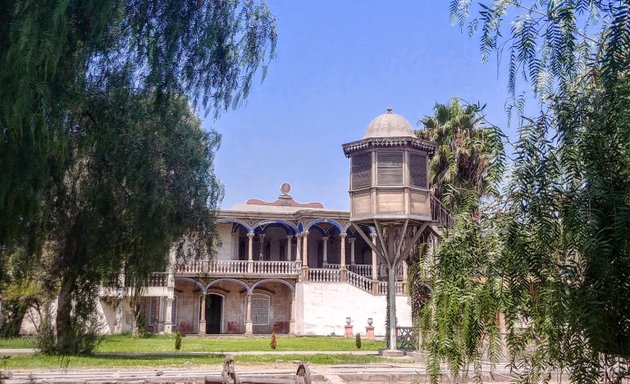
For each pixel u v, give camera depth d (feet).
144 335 118.42
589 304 12.16
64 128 23.30
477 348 15.12
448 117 87.35
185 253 69.72
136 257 35.86
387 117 81.05
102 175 32.22
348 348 97.19
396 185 78.02
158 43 28.17
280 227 149.48
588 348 12.58
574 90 14.10
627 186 12.82
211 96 30.17
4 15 21.03
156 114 30.60
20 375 54.65
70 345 37.60
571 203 12.92
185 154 38.37
